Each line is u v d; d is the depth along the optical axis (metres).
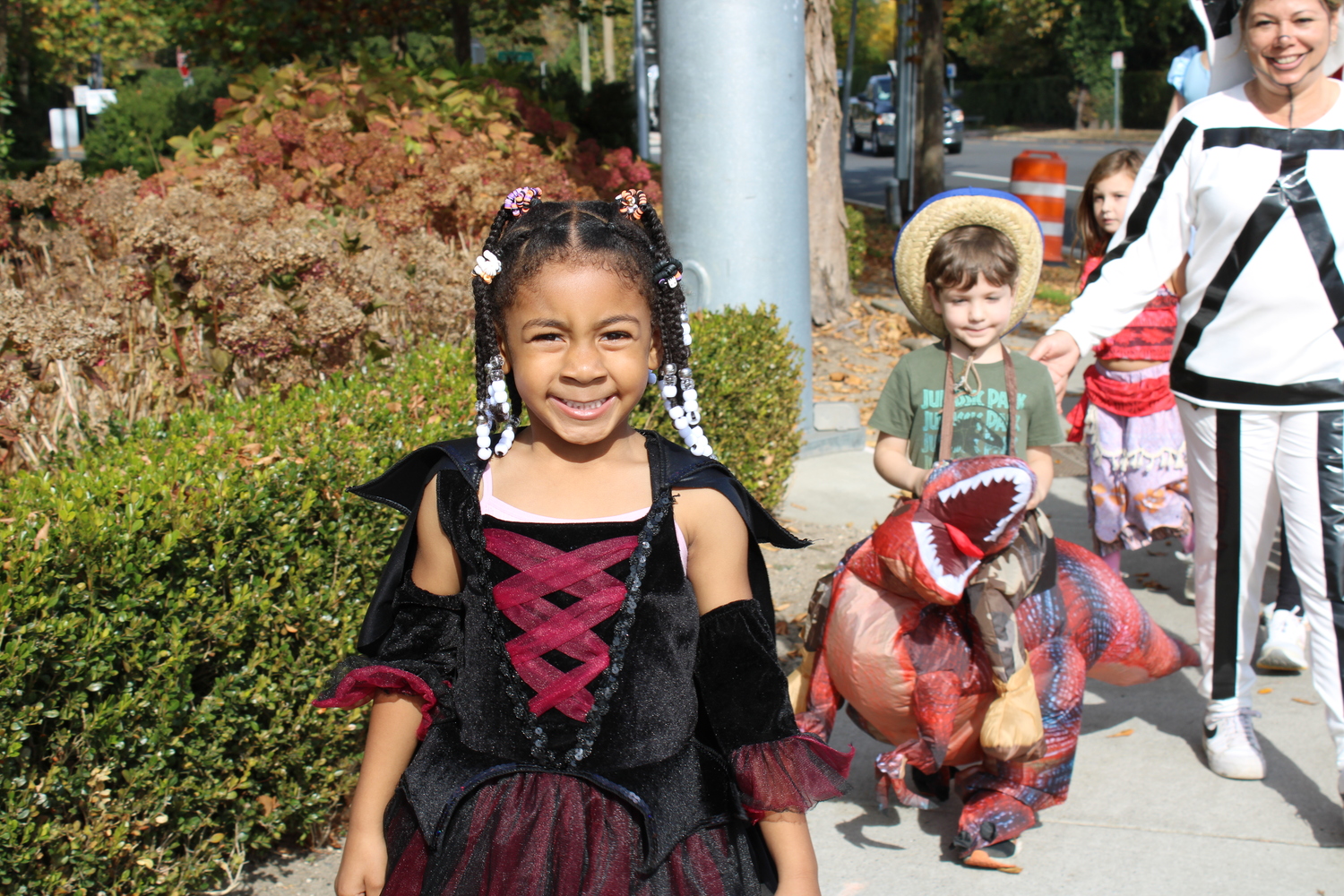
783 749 1.89
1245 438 3.48
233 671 3.07
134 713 2.76
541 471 1.95
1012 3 50.19
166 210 5.57
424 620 1.98
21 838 2.63
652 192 9.73
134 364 4.42
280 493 3.10
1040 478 3.24
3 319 3.78
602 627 1.90
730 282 6.92
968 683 3.17
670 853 1.84
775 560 5.87
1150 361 4.90
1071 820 3.58
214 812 3.09
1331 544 3.38
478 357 1.97
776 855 1.94
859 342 10.81
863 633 3.17
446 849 1.85
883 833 3.53
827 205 11.19
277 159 7.85
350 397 3.82
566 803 1.85
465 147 8.35
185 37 13.95
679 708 1.90
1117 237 3.73
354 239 5.46
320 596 3.17
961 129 39.56
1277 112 3.40
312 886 3.24
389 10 12.97
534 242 1.84
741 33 6.59
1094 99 51.25
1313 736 4.02
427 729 1.99
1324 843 3.42
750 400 5.66
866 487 6.96
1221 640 3.72
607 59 36.91
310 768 3.26
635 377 1.87
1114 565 5.18
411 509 2.07
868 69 61.75
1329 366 3.34
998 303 3.21
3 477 3.26
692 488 1.94
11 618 2.49
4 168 21.48
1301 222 3.32
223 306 4.61
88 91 31.94
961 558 2.99
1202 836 3.47
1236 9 3.51
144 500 2.79
